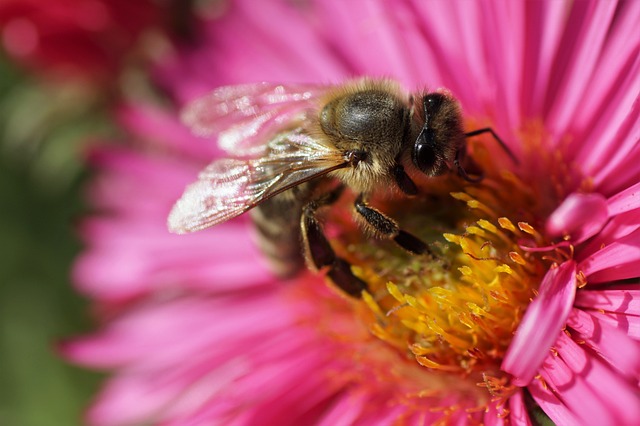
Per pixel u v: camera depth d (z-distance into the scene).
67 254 0.12
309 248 0.09
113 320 0.11
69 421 0.12
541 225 0.09
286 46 0.11
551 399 0.08
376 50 0.10
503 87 0.09
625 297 0.08
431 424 0.09
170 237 0.11
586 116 0.09
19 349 0.12
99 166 0.11
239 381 0.09
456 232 0.09
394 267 0.09
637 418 0.08
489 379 0.09
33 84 0.12
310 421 0.09
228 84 0.11
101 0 0.11
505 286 0.09
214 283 0.10
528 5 0.09
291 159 0.09
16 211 0.12
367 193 0.09
